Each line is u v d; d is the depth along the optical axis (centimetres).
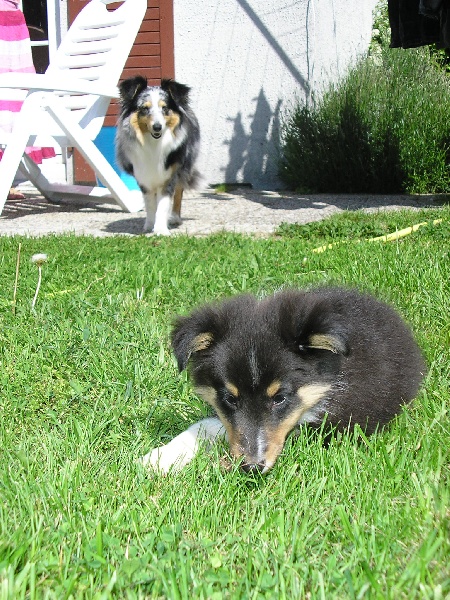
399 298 128
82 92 251
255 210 270
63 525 71
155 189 234
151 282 146
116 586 64
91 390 102
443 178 308
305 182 323
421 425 88
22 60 295
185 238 202
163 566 66
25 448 87
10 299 137
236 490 78
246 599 62
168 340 116
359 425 88
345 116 313
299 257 165
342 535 70
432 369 104
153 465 84
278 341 83
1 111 284
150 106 230
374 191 314
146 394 101
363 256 158
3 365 109
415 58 328
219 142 345
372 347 90
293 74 331
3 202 243
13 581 63
